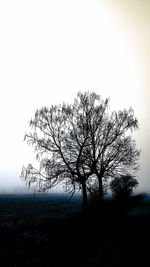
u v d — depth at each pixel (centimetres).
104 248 1188
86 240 1423
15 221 2908
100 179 2614
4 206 5169
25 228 2316
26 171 2600
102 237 1402
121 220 1756
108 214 2106
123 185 2659
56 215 3133
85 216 2264
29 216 3319
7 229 2356
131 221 1666
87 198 2631
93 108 2698
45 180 2597
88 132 2625
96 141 2655
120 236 1335
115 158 2703
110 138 2688
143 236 1275
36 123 2703
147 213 1844
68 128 2684
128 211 2036
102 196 2556
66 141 2659
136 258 991
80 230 1767
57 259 1224
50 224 2308
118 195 2639
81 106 2703
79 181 2580
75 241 1474
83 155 2603
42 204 5425
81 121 2656
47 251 1398
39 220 2778
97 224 1814
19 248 1580
